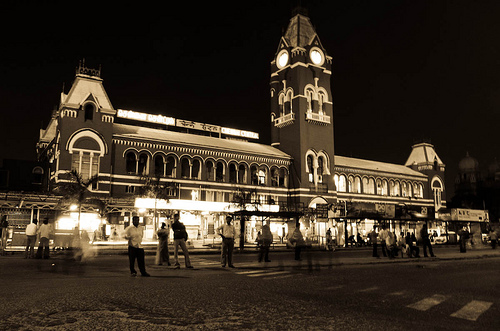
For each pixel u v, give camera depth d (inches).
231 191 1994.3
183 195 1843.0
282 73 2421.3
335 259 965.2
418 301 411.5
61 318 312.5
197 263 824.9
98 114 1660.9
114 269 679.1
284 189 2217.0
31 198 1243.8
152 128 2036.2
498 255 1198.3
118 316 321.7
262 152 2150.6
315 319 323.9
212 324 303.1
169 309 351.3
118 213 1608.0
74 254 973.8
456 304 398.6
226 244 742.5
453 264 881.5
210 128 2234.3
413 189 2950.3
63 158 1566.2
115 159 1690.5
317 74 2380.7
